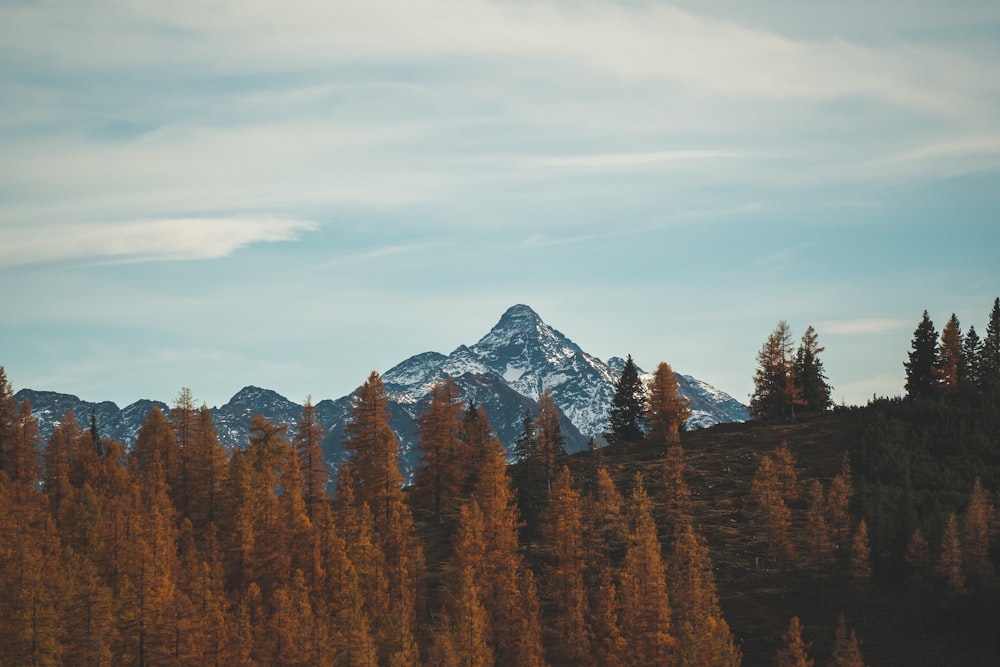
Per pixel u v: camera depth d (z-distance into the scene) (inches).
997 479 5383.9
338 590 4261.8
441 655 3686.0
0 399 5098.4
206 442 4990.2
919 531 4653.1
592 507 4877.0
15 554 3570.4
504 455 5177.2
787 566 4867.1
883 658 4217.5
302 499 4864.7
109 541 3993.6
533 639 4119.1
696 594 4284.0
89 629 3378.4
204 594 3762.3
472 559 4483.3
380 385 5383.9
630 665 4092.0
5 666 3213.6
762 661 4256.9
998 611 4259.4
